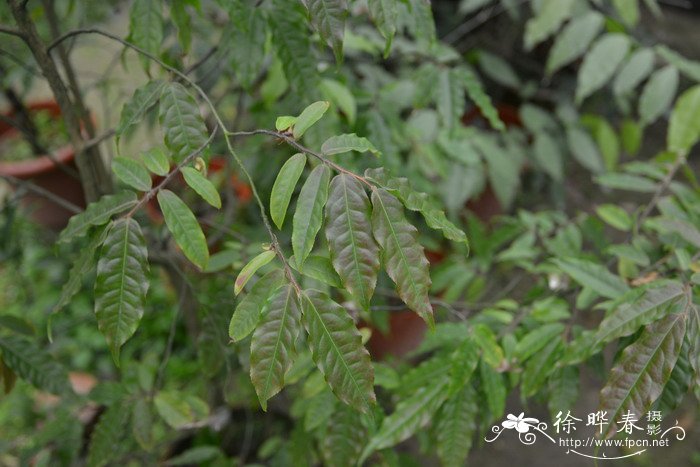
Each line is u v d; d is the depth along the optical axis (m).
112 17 1.64
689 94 1.32
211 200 0.81
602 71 1.36
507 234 1.23
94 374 1.78
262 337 0.76
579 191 2.31
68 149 1.68
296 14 0.95
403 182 0.79
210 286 1.14
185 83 1.01
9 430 1.50
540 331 0.93
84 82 2.07
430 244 1.42
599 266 0.93
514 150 1.81
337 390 0.77
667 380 0.82
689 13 2.72
